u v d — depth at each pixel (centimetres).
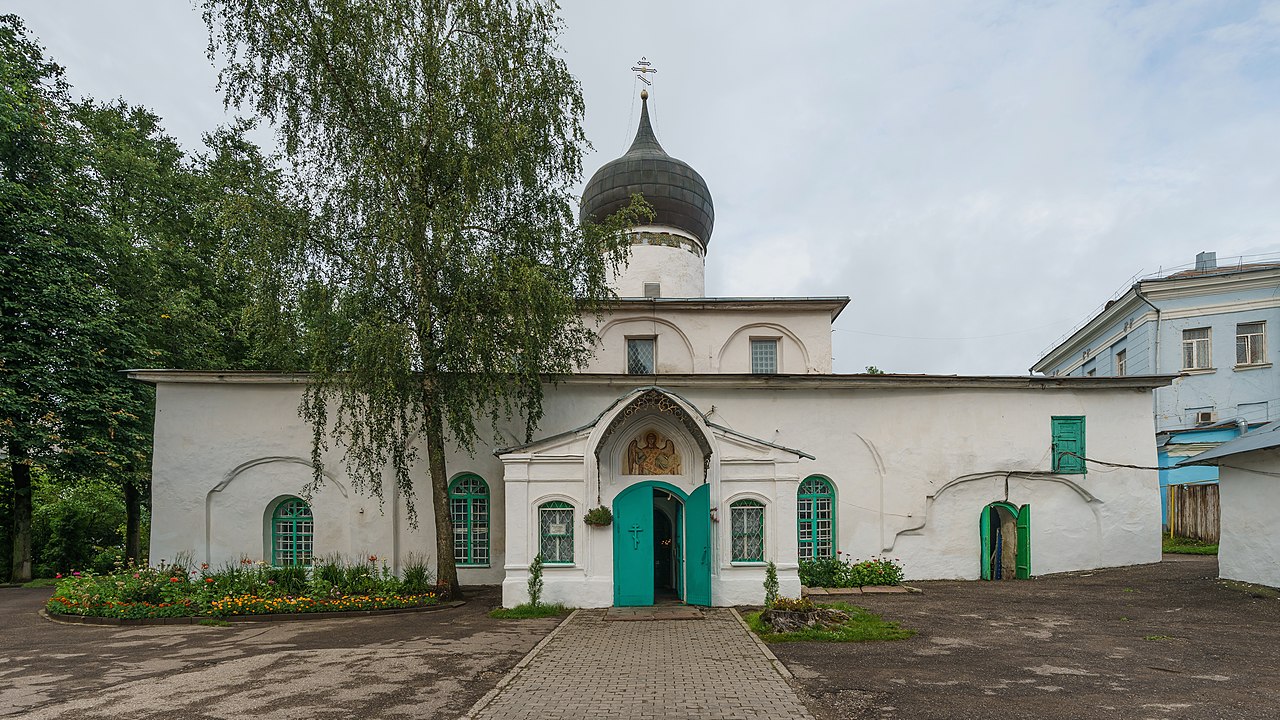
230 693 830
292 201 1437
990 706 762
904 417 1891
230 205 1432
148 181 2412
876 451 1870
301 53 1425
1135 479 1905
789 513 1459
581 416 1853
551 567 1427
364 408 1630
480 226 1503
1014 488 1886
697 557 1450
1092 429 1919
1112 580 1717
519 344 1452
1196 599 1434
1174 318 2833
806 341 2188
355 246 1425
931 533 1856
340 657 1006
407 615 1376
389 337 1338
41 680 896
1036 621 1246
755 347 2223
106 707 781
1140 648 1034
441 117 1405
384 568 1669
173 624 1295
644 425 1501
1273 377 2667
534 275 1386
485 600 1552
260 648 1075
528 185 1514
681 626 1220
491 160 1432
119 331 2058
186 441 1769
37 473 2319
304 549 1786
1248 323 2725
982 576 1830
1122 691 816
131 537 2358
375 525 1753
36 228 1967
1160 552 1888
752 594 1430
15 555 2056
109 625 1290
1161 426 2838
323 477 1767
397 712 758
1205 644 1058
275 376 1773
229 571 1603
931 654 1001
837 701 782
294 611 1348
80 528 2467
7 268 1883
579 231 1592
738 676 887
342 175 1459
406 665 956
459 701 794
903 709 752
